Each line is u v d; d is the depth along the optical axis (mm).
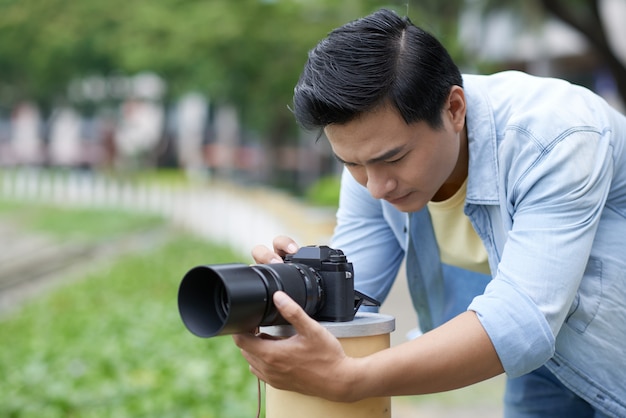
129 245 17312
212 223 17516
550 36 15555
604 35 11422
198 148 33062
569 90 2316
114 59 25797
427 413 5465
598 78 17500
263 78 19375
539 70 16297
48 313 9922
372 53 2045
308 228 10906
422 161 2129
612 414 2350
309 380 1994
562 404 2811
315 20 17672
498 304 2021
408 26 2145
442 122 2137
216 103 25531
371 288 2748
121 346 7176
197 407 5109
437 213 2572
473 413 5449
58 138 38969
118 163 35812
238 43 18156
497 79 2457
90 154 38594
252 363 2068
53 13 21984
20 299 11828
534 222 2123
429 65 2086
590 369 2334
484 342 1996
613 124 2334
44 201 27766
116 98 31156
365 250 2730
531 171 2182
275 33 17859
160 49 19141
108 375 6109
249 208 14469
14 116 41094
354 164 2150
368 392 1999
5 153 40156
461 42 13703
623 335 2314
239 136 32906
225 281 1870
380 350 2170
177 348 7004
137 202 23156
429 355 1993
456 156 2242
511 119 2279
